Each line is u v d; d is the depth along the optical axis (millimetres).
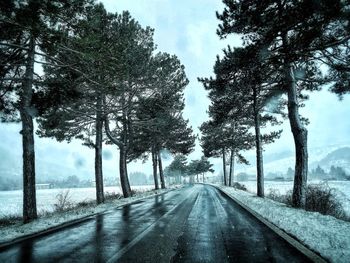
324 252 6008
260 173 21344
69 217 12008
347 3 6500
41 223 10352
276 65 8930
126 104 20734
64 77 12922
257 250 6473
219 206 16281
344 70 10383
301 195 13242
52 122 18109
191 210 14602
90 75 12461
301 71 13969
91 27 11094
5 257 6004
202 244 7137
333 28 7660
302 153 13500
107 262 5637
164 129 29125
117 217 12242
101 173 20609
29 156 11867
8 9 8734
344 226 8391
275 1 8258
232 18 10867
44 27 9461
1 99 13000
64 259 5848
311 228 8328
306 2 6750
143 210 14891
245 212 13336
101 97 18859
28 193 11688
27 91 11930
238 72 12766
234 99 20484
